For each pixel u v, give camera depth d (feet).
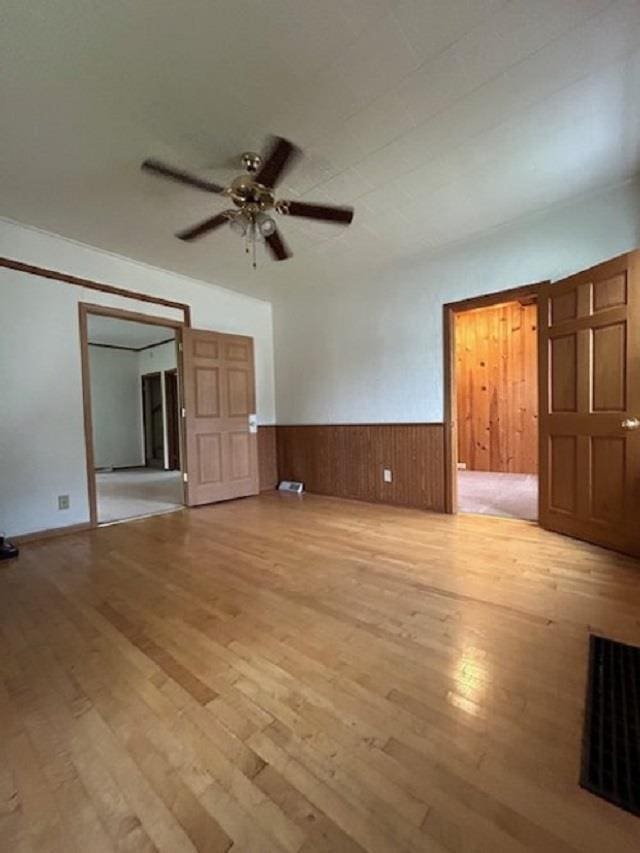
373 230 11.45
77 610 7.14
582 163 8.68
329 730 4.31
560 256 10.62
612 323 9.09
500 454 21.13
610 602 6.92
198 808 3.50
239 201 7.81
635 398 8.66
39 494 11.66
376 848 3.15
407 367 14.05
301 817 3.40
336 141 7.78
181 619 6.75
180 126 7.36
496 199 10.00
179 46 5.79
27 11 5.26
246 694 4.91
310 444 17.25
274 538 11.02
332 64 6.12
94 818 3.43
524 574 8.17
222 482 15.88
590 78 6.42
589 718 4.39
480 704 4.64
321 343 16.61
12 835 3.31
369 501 15.38
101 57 5.93
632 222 9.54
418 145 7.94
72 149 7.95
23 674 5.39
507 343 20.75
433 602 7.09
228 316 16.81
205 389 15.42
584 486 9.95
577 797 3.51
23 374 11.41
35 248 11.55
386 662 5.45
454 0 5.22
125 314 13.53
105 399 28.07
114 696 4.93
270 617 6.73
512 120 7.32
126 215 10.55
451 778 3.72
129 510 14.71
